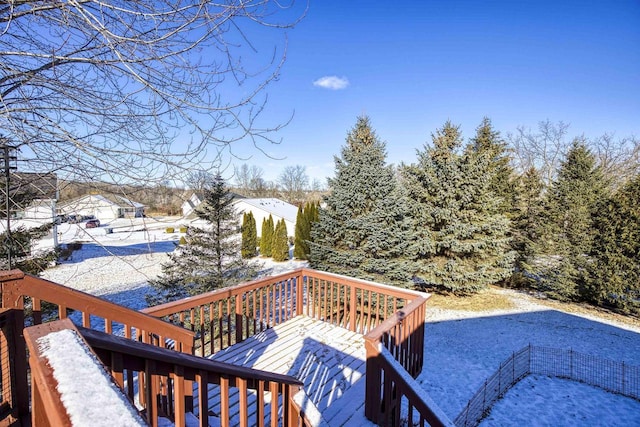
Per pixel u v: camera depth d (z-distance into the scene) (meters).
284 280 4.50
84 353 0.79
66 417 0.57
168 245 20.28
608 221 10.48
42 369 0.71
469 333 8.95
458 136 11.06
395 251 9.18
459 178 10.55
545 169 20.27
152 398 1.08
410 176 11.55
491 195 11.18
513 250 12.62
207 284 8.15
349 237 9.20
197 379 1.24
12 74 2.18
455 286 10.75
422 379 6.62
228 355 3.53
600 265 10.64
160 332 2.00
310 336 4.09
